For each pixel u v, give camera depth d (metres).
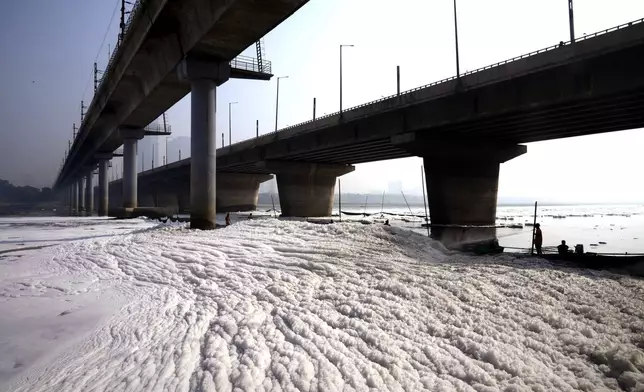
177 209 98.06
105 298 9.32
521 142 40.09
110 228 37.00
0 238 27.08
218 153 73.44
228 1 22.08
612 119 29.59
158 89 35.78
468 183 37.62
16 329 7.20
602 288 6.85
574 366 4.70
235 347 5.57
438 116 32.38
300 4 22.17
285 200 60.47
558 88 24.69
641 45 20.88
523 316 5.93
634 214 103.25
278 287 8.02
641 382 4.19
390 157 55.50
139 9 28.80
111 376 5.06
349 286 7.71
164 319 7.22
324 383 4.40
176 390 4.55
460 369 4.64
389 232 12.81
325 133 46.16
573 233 41.34
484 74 28.06
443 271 8.25
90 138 73.75
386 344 5.30
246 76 40.75
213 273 10.04
